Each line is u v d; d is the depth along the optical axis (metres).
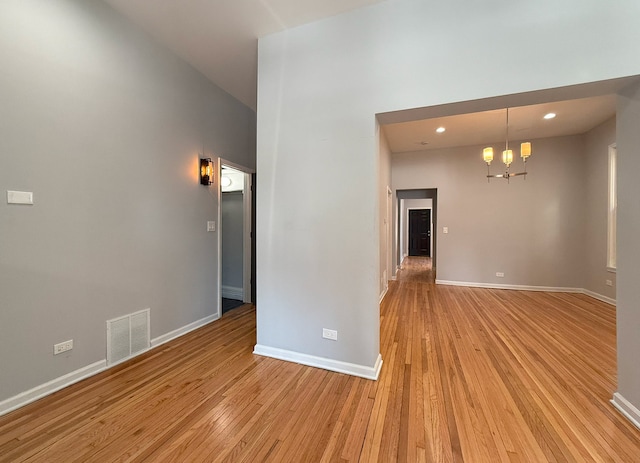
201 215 3.35
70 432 1.57
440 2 1.97
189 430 1.60
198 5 2.25
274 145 2.50
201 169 3.33
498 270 5.40
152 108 2.71
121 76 2.42
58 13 1.99
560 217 5.02
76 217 2.12
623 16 1.59
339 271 2.28
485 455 1.42
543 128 4.58
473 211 5.56
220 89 3.63
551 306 4.12
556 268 5.06
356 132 2.21
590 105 3.75
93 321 2.23
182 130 3.07
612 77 1.61
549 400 1.86
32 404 1.82
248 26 2.47
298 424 1.65
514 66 1.79
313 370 2.29
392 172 6.13
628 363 1.70
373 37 2.15
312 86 2.36
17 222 1.80
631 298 1.68
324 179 2.32
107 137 2.32
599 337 2.93
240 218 4.84
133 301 2.54
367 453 1.43
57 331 2.00
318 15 2.29
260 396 1.92
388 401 1.87
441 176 5.78
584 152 4.84
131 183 2.52
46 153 1.93
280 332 2.49
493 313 3.79
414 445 1.48
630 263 1.69
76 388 2.01
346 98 2.24
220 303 3.66
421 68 2.01
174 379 2.14
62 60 2.02
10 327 1.77
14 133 1.78
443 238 5.77
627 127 1.70
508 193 5.32
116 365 2.37
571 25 1.68
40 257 1.91
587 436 1.54
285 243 2.46
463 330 3.16
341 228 2.27
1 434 1.55
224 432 1.58
